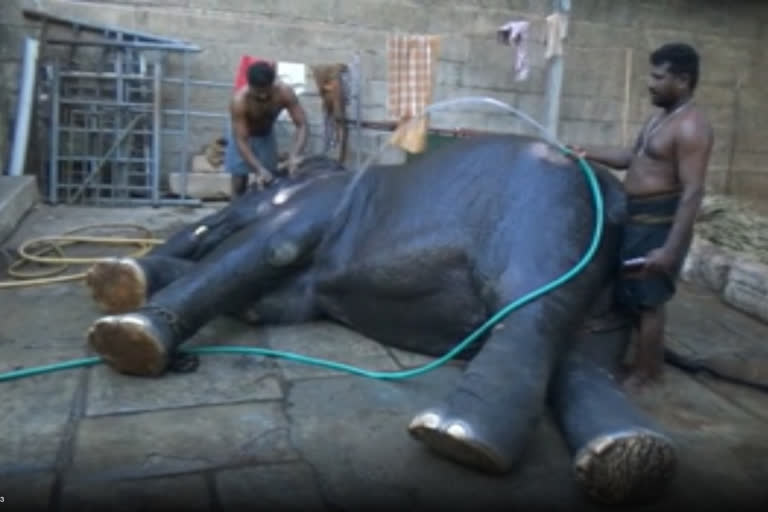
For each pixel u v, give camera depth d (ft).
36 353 10.34
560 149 10.46
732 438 8.63
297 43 26.96
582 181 9.98
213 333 11.32
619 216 9.75
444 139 19.84
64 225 19.94
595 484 6.89
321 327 11.84
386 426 8.41
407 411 8.86
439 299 10.28
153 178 24.81
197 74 26.23
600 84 30.83
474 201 10.25
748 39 32.35
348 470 7.43
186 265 12.53
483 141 11.07
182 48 24.44
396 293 10.61
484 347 8.57
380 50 27.86
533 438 8.20
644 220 9.45
